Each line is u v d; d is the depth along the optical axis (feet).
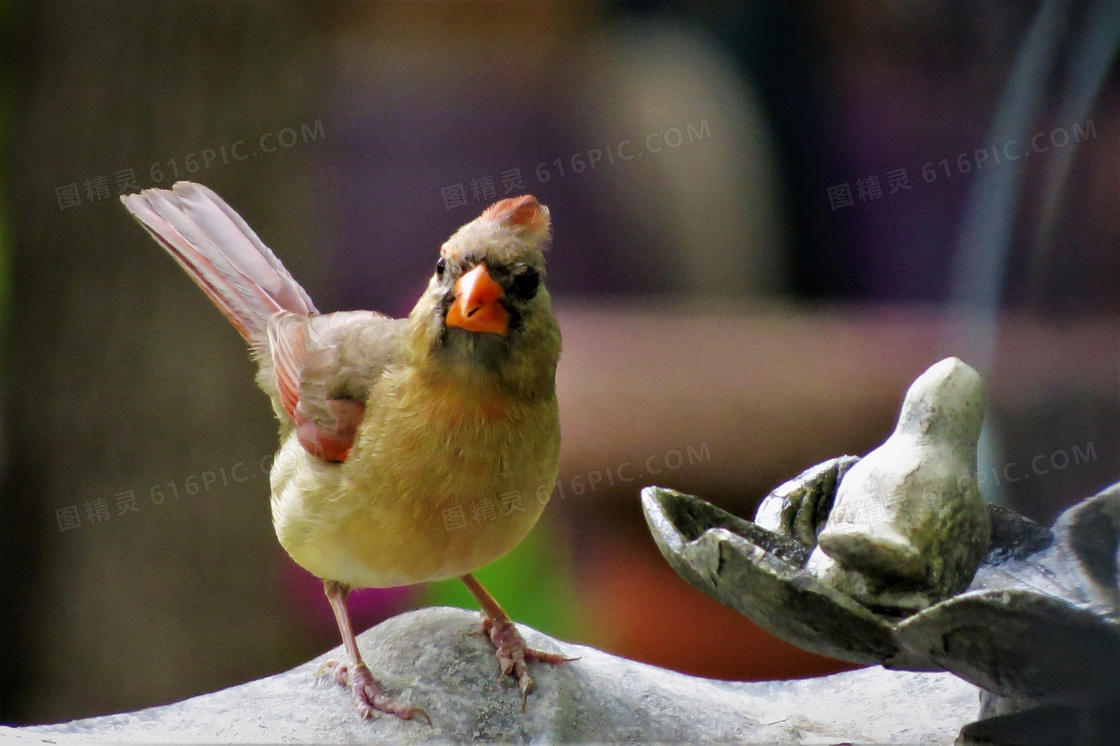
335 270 15.23
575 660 10.88
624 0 15.05
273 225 11.79
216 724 10.77
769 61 13.55
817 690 10.93
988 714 10.68
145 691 11.76
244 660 11.78
